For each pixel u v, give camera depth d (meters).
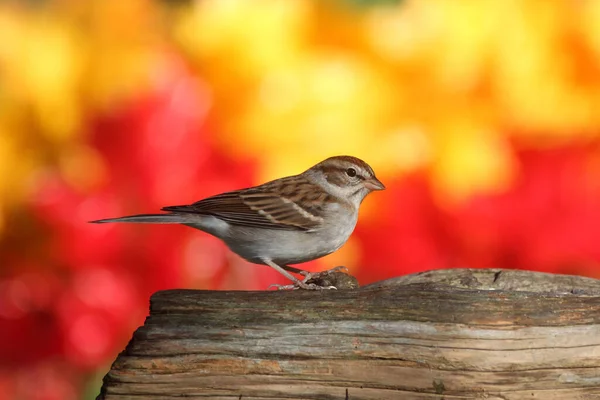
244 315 8.03
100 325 10.65
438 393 7.86
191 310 8.07
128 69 11.09
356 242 11.14
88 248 10.55
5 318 10.60
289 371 7.95
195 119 10.94
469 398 7.85
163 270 10.74
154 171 10.77
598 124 10.96
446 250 10.86
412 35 11.40
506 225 10.70
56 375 10.98
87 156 10.83
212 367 7.96
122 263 10.71
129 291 10.66
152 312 8.11
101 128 10.86
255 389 7.95
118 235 10.66
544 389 7.86
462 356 7.86
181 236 10.83
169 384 7.96
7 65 11.11
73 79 11.02
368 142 11.26
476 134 11.10
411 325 7.91
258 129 11.09
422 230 10.91
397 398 7.91
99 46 11.16
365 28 11.46
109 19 11.35
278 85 11.21
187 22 11.38
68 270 10.68
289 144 11.21
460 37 11.26
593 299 7.95
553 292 8.52
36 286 10.63
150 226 10.75
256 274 10.99
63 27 11.29
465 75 11.22
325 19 11.47
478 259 10.79
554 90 11.07
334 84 11.24
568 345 7.87
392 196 10.97
